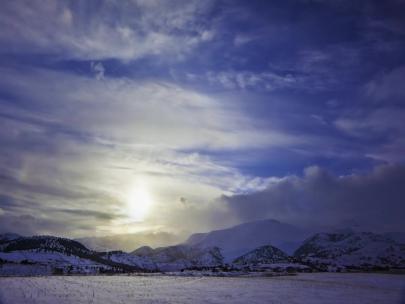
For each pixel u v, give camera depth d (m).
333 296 86.12
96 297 74.38
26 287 93.19
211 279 140.38
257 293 89.88
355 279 148.12
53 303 63.50
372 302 76.88
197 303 69.25
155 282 121.94
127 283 115.06
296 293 91.19
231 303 70.69
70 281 119.00
